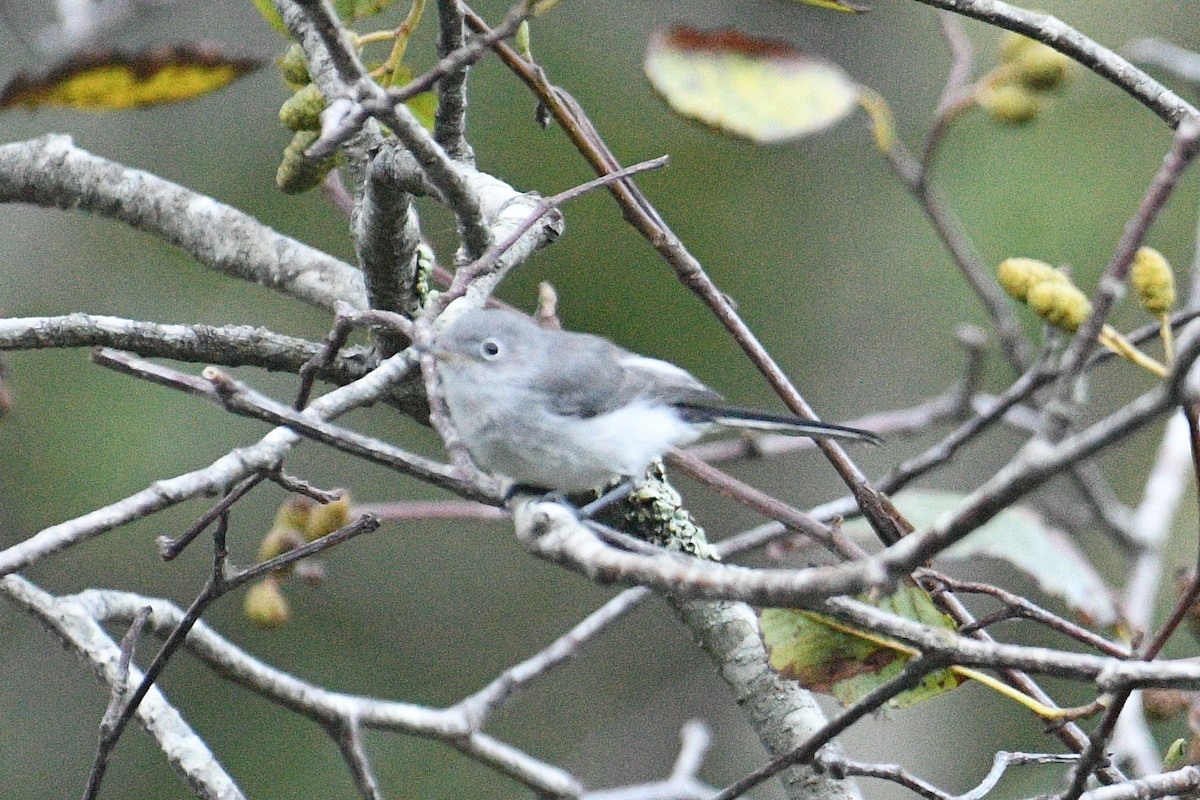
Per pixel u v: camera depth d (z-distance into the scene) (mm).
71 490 13734
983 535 8047
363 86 5254
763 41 8023
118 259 14664
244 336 7168
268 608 8125
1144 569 10203
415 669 15305
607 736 15477
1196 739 5918
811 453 16094
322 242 14367
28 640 14750
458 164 7332
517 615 15703
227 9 15078
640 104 15133
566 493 7516
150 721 6762
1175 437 10945
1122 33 14922
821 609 4871
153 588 14477
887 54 16031
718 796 5434
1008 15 6801
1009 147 14547
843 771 5672
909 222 15078
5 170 8281
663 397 7512
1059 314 6047
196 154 14891
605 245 14781
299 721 14398
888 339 15266
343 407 5539
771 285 15188
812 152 15531
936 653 4820
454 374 7316
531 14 5316
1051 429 4422
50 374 14086
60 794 14172
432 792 14227
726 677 6980
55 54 10414
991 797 13391
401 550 15758
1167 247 13906
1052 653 4664
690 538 7355
